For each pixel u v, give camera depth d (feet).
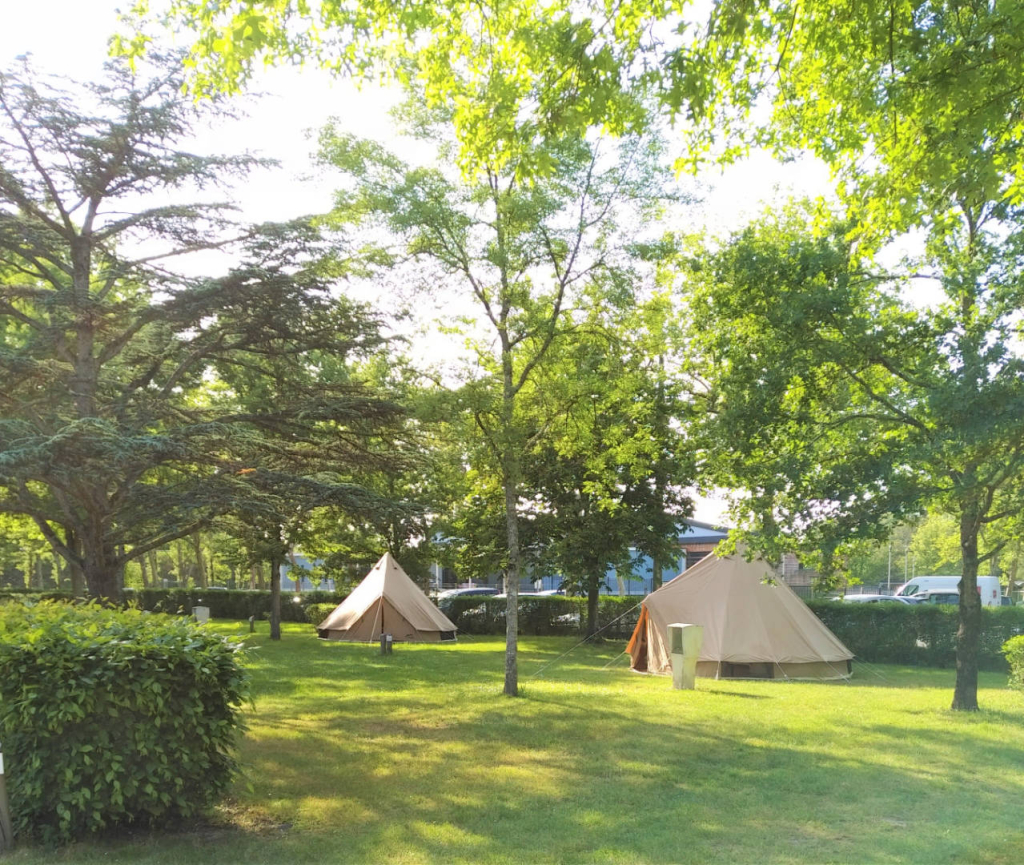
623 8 21.59
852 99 24.27
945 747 33.63
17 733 19.80
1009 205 32.71
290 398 49.19
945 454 32.65
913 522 38.60
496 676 59.88
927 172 22.72
